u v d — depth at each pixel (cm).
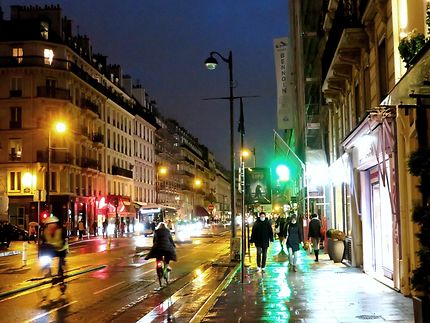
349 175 1881
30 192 5944
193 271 2142
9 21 6259
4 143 6059
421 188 671
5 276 1970
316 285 1465
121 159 8162
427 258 644
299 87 4256
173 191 11469
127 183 8400
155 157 10381
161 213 6944
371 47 1661
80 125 6650
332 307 1115
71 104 6300
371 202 1697
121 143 8206
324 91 2445
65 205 6022
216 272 2027
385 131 1287
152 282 1777
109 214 6938
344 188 2197
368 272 1700
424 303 659
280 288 1423
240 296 1298
